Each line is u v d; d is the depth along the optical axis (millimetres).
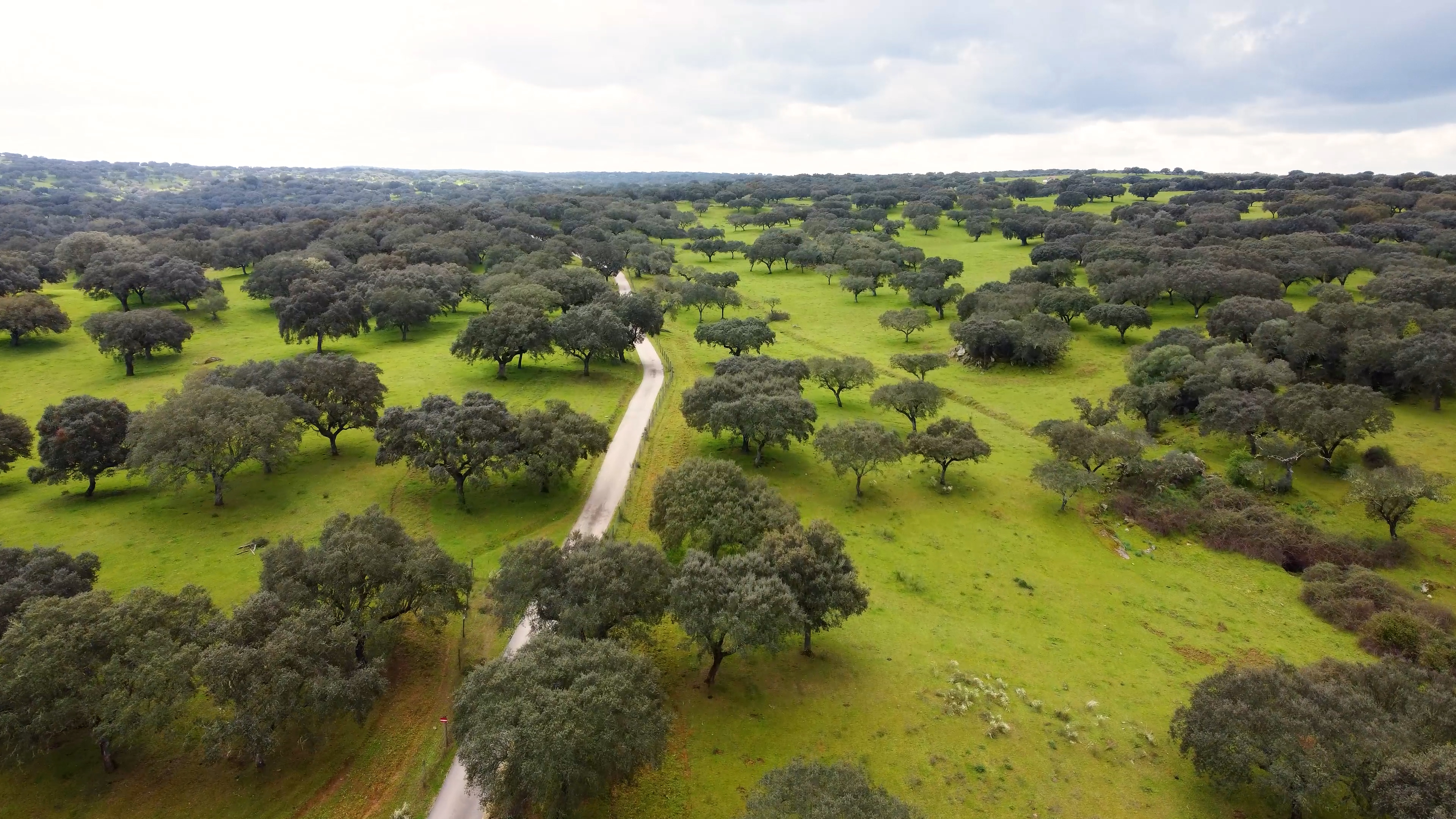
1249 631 49875
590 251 170125
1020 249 184500
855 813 26250
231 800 33688
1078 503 67750
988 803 34281
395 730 38406
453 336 124188
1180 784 35844
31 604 35875
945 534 61562
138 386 95188
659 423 84750
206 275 166625
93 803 33250
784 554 43812
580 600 40000
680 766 36250
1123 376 99312
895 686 42656
